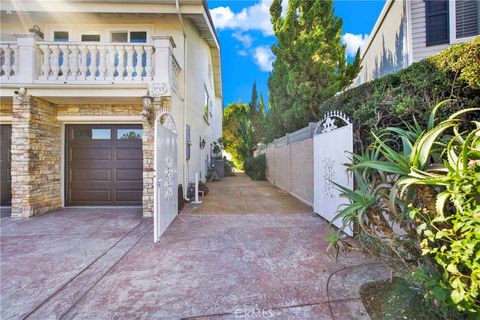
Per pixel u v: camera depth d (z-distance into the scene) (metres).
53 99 7.23
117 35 8.67
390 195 2.24
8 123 7.96
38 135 7.16
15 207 6.80
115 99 7.26
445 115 3.81
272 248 4.45
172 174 6.31
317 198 6.61
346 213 2.71
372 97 4.65
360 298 2.89
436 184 1.86
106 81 6.93
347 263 3.79
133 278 3.42
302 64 9.81
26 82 6.71
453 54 3.63
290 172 10.55
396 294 2.79
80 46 6.93
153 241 4.89
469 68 3.46
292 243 4.69
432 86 3.93
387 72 9.11
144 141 6.90
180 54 8.55
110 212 7.41
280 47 11.53
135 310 2.73
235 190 11.92
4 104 7.72
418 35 7.09
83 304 2.84
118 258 4.09
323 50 9.77
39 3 7.74
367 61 11.80
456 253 1.62
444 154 2.30
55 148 7.87
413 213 1.94
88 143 8.16
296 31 10.56
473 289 1.55
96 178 8.19
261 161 17.27
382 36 9.59
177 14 8.15
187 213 7.10
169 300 2.90
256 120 23.33
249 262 3.89
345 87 10.26
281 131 13.29
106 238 5.09
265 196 10.09
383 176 2.61
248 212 7.20
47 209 7.52
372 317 2.53
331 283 3.22
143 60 7.63
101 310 2.73
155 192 4.86
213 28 11.77
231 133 31.16
